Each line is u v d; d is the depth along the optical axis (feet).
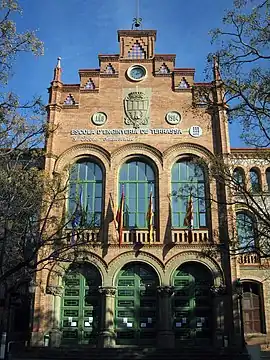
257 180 117.80
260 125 71.61
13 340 104.63
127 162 114.01
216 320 99.45
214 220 105.81
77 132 115.14
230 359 88.63
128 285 104.37
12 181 79.20
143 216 109.81
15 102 73.56
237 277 100.48
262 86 70.08
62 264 103.35
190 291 103.81
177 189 110.93
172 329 100.32
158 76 119.85
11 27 68.39
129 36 124.98
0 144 77.20
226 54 72.02
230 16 69.97
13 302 91.66
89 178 112.88
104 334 99.25
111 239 104.88
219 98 114.11
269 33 69.26
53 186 87.86
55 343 99.35
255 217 92.73
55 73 120.67
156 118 115.75
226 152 110.73
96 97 118.42
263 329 107.96
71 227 105.50
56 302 102.27
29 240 86.94
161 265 103.30
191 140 113.39
